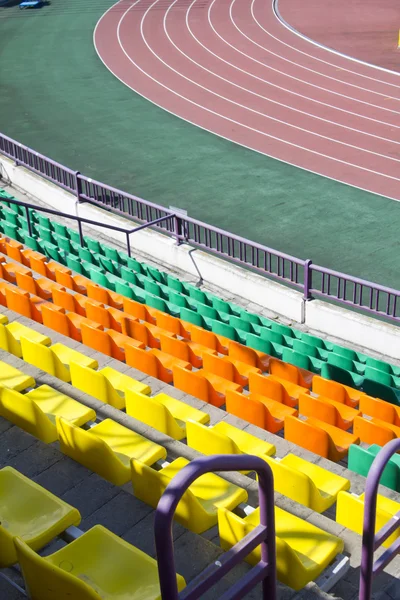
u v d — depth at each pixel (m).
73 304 12.85
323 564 6.46
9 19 43.12
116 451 7.92
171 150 24.81
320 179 22.31
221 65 33.97
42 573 5.27
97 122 27.47
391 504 7.47
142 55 35.72
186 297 14.23
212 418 9.65
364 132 26.00
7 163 21.03
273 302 15.23
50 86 31.66
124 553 5.96
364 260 17.75
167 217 16.81
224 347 12.16
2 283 12.90
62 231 17.83
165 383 10.49
